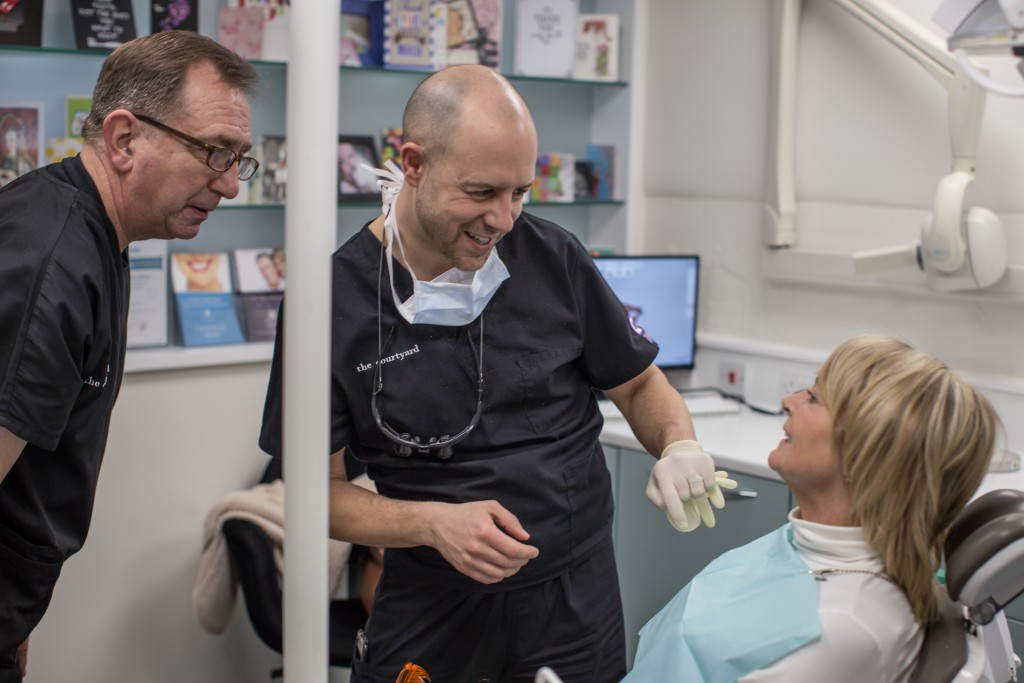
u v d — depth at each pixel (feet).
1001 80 8.73
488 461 5.47
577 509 5.65
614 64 11.25
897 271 9.48
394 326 5.38
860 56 9.69
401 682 4.70
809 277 10.15
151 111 5.01
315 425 3.56
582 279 5.78
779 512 8.59
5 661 5.40
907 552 4.40
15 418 4.61
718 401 10.45
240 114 5.23
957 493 4.40
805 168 10.21
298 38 3.39
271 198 9.65
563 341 5.68
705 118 10.99
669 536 9.32
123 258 5.48
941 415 4.30
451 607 5.53
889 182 9.64
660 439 5.77
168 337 9.64
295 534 3.61
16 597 5.25
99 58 9.12
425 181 4.94
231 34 9.33
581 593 5.70
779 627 4.49
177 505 9.61
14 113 8.57
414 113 4.97
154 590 9.67
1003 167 8.85
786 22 9.96
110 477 9.29
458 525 4.97
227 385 9.69
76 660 9.43
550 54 10.83
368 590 9.28
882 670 4.37
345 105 10.25
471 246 5.03
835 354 4.64
